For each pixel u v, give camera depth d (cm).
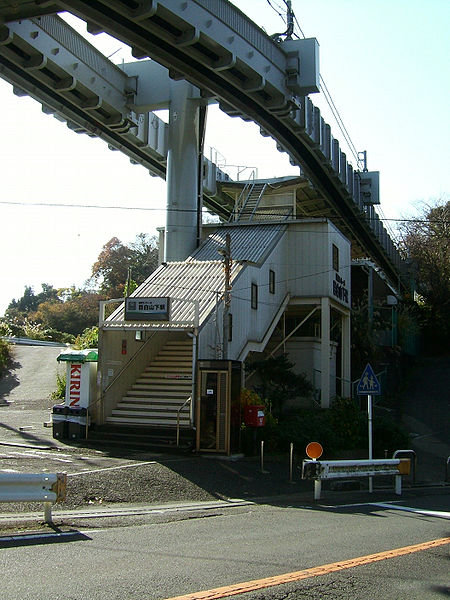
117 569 654
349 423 2248
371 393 1556
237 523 1014
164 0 1939
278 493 1427
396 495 1481
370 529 960
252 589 590
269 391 2358
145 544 796
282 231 2823
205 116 2980
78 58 2608
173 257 2844
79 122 2997
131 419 1995
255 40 2333
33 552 721
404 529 968
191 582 609
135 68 3000
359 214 4116
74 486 1252
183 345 2392
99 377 1995
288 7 2603
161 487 1345
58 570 641
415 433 2823
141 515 1066
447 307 5541
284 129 2930
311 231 2827
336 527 977
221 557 728
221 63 2219
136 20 1966
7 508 1039
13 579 602
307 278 2798
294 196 3619
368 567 697
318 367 2912
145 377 2244
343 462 1356
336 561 721
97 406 1986
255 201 3509
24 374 3416
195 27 2047
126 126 3012
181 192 2878
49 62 2444
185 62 2333
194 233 2877
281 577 638
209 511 1150
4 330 4678
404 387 3934
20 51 2375
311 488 1527
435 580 648
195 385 1858
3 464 1439
